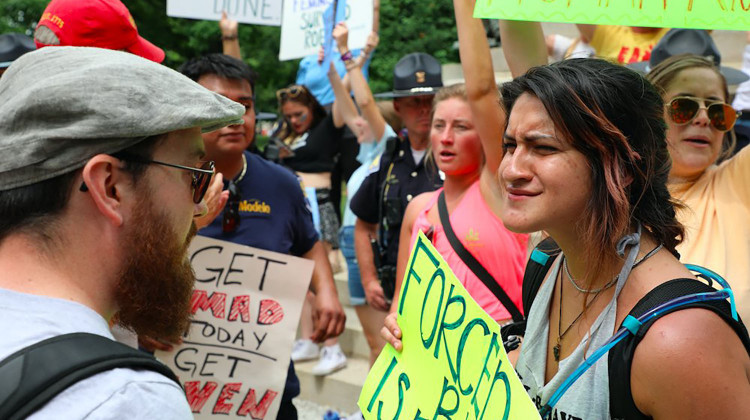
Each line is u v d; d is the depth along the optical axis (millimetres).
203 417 2648
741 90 4449
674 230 1366
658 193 1370
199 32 11422
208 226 2797
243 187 2828
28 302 1081
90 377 1000
